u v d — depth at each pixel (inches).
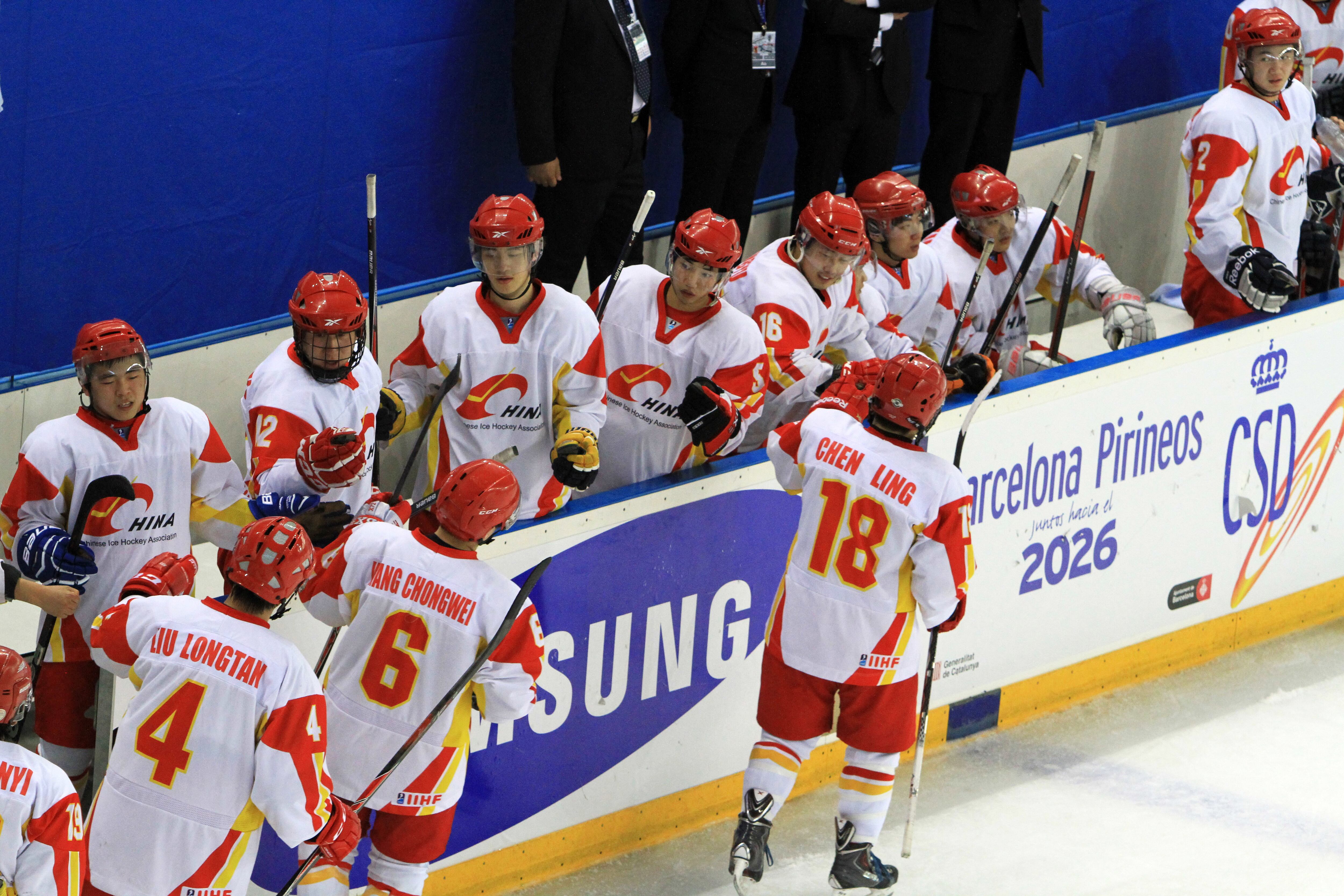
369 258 604.4
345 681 483.5
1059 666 724.7
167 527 537.3
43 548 500.7
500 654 477.1
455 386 594.2
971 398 648.4
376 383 567.5
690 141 887.7
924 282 737.6
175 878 430.0
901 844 623.8
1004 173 1056.2
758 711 590.2
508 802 581.0
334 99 834.8
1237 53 831.7
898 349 714.2
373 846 510.6
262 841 518.3
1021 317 766.5
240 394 813.9
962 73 951.0
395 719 480.4
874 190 707.4
